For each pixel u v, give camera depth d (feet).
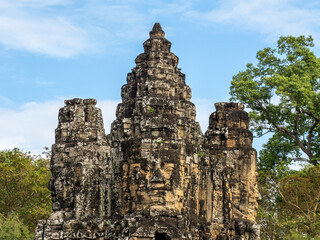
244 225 205.57
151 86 198.39
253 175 212.02
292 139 254.06
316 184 230.48
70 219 195.72
